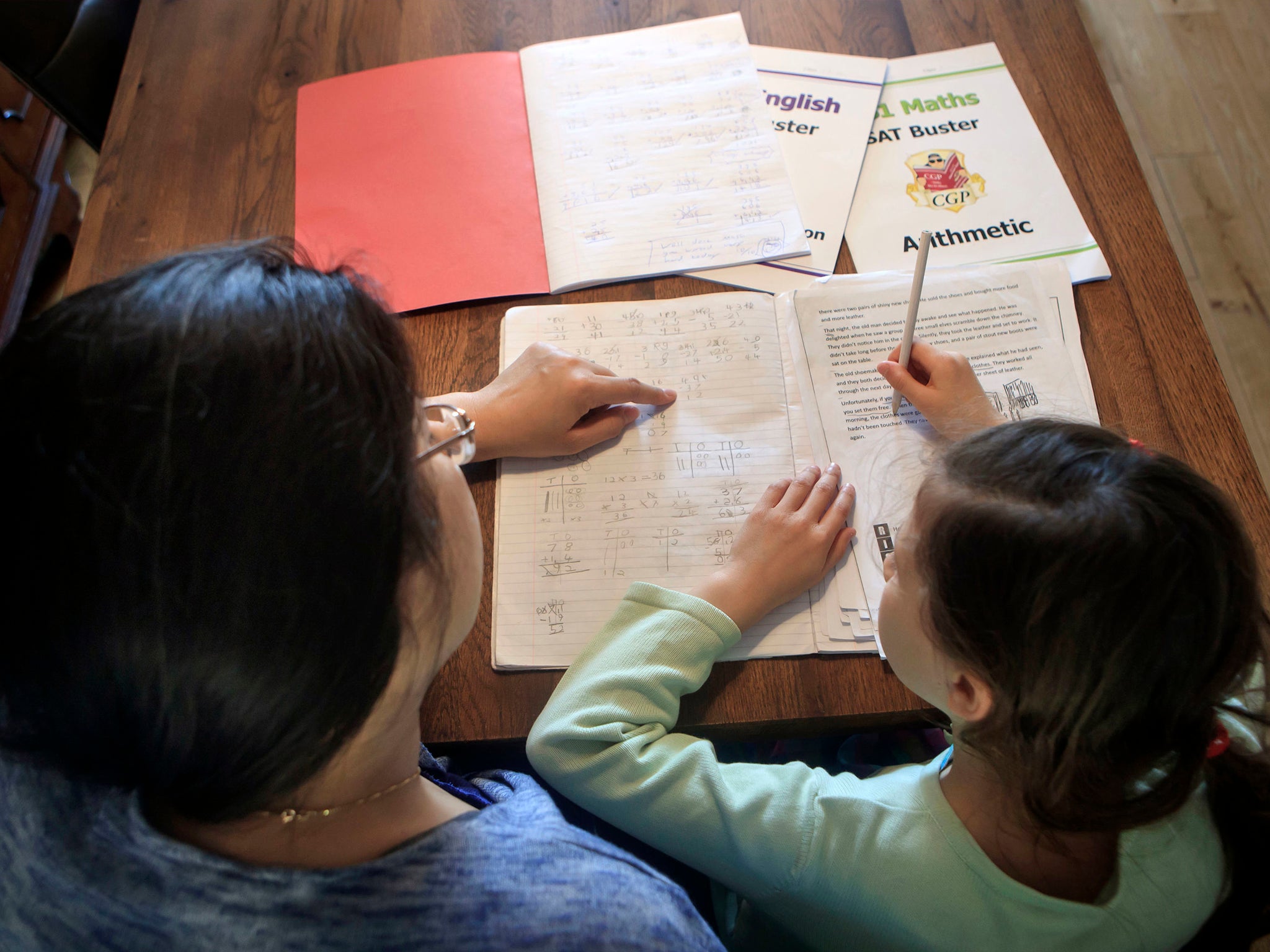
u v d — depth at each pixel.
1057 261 0.79
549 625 0.66
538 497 0.71
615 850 0.45
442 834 0.39
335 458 0.30
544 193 0.86
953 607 0.45
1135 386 0.73
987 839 0.52
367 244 0.85
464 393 0.74
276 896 0.35
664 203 0.85
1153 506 0.41
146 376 0.29
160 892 0.35
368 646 0.32
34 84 1.00
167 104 0.95
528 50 0.96
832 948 0.56
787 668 0.64
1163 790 0.46
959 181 0.85
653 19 0.97
